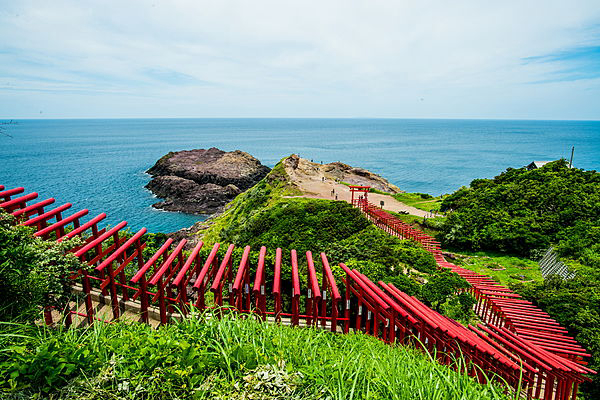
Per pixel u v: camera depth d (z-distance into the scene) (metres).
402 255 22.41
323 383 3.77
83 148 174.25
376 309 9.16
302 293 14.33
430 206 43.91
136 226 59.31
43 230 8.01
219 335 4.55
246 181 88.06
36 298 4.70
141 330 4.88
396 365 4.53
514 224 30.05
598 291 16.95
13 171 102.75
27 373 3.41
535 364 10.50
